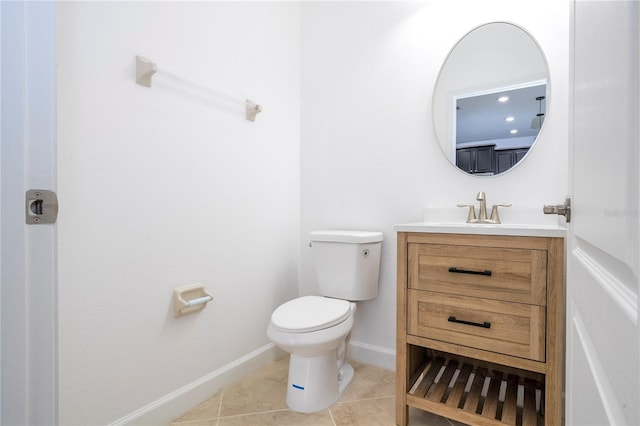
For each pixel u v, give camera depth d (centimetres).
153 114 129
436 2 162
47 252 71
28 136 69
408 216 170
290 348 128
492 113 148
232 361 162
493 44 148
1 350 66
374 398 146
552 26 135
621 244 30
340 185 193
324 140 200
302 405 137
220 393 152
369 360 179
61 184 103
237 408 140
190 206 143
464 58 155
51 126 71
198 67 147
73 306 106
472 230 112
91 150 111
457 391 127
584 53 52
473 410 116
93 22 111
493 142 148
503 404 124
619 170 31
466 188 154
